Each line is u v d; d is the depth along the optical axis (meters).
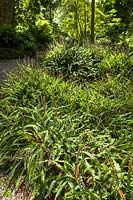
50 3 15.47
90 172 2.25
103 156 2.50
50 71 4.83
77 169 2.19
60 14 15.98
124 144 2.62
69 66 4.87
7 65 7.44
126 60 5.04
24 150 2.61
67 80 4.33
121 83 4.24
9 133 3.02
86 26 13.30
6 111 3.41
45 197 2.19
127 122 3.07
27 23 14.21
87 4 13.08
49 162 2.33
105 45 6.58
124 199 2.00
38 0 14.51
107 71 4.78
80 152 2.47
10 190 2.50
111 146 2.52
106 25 13.14
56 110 3.08
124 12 15.93
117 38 11.91
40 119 2.93
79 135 2.75
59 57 5.16
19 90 3.63
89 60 5.13
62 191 2.30
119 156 2.41
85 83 4.15
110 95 3.80
